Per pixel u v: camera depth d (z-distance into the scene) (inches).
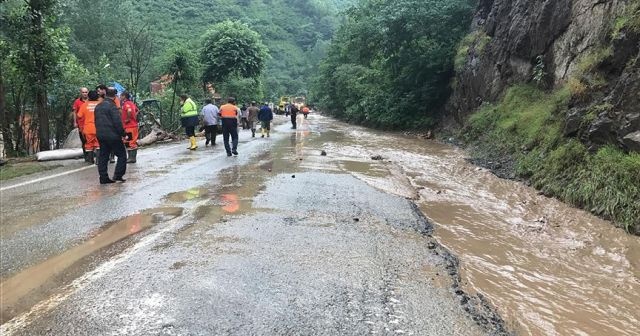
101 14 1441.9
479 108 775.1
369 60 1507.1
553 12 573.6
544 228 274.7
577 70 455.8
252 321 140.3
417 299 161.5
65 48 583.8
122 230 231.1
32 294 157.9
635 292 183.2
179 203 290.8
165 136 772.6
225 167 451.5
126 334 132.0
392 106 1167.6
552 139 425.1
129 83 1055.0
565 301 171.6
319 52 4630.9
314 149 647.8
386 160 550.9
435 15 1004.6
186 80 1042.7
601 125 343.3
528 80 632.4
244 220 251.9
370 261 195.9
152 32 1344.7
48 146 568.7
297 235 227.5
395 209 292.4
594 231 268.5
